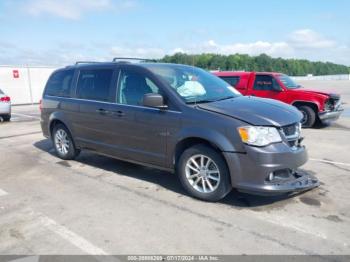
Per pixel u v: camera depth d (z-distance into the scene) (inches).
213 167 174.2
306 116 428.5
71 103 249.0
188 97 187.0
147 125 194.9
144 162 204.1
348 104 756.0
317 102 418.0
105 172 233.6
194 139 177.6
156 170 236.1
